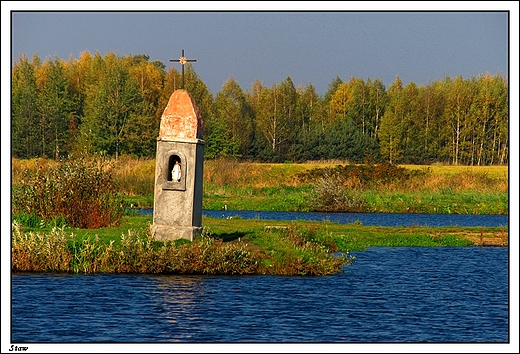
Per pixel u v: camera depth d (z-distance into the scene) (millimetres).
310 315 73438
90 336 64625
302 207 191625
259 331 67562
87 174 109375
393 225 158250
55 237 88562
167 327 67812
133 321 69250
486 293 86062
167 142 92750
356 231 130875
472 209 194625
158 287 81188
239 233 103625
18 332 65438
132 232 93812
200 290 80812
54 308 72625
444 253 115188
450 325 71750
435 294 84812
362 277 93125
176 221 92625
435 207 195250
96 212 106188
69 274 86062
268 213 179875
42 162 120125
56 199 106562
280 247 96875
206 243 89625
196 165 93250
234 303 76375
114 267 87188
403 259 108250
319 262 93750
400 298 82188
